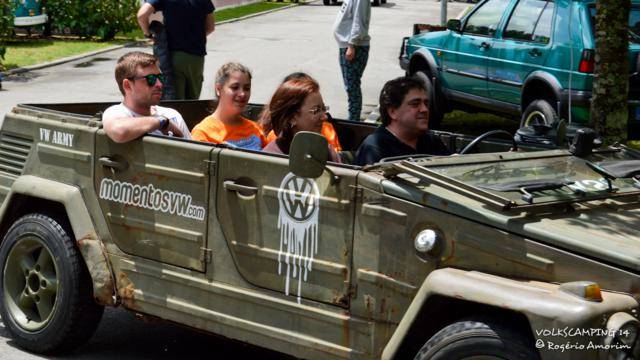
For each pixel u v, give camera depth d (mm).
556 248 3701
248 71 5648
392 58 21891
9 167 5566
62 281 5219
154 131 5035
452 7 44844
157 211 4852
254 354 5605
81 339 5316
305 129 4914
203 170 4645
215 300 4656
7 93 15742
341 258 4203
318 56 21891
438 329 4023
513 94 11453
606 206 4184
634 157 4926
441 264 3936
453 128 13406
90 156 5125
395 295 4051
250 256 4504
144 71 5316
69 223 5344
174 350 5625
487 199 3859
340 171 4188
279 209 4391
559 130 5066
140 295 4945
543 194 4059
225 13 35188
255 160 4457
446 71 12797
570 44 10453
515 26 11469
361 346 4172
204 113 6680
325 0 42344
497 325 3688
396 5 44938
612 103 8523
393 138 4969
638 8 10875
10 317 5465
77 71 18766
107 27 24203
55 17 24156
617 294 3576
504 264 3803
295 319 4371
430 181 3971
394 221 4031
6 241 5457
